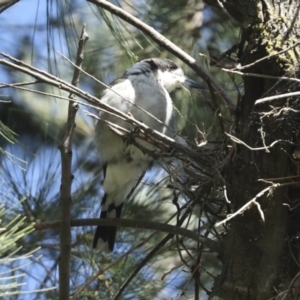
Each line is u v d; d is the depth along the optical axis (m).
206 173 7.12
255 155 6.59
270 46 6.61
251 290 6.47
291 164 6.56
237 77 9.76
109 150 8.80
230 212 7.02
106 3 7.51
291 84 6.47
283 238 6.55
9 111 11.35
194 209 7.46
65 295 7.02
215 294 6.59
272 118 6.49
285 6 6.79
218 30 10.50
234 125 6.98
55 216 8.99
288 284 6.45
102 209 9.34
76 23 11.07
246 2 6.82
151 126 8.66
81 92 6.29
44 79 6.14
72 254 8.84
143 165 8.95
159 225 7.22
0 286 4.99
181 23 10.48
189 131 9.57
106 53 10.98
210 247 6.93
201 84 10.23
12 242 4.82
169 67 9.51
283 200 6.52
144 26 7.57
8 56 6.01
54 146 11.59
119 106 8.59
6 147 11.42
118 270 8.64
